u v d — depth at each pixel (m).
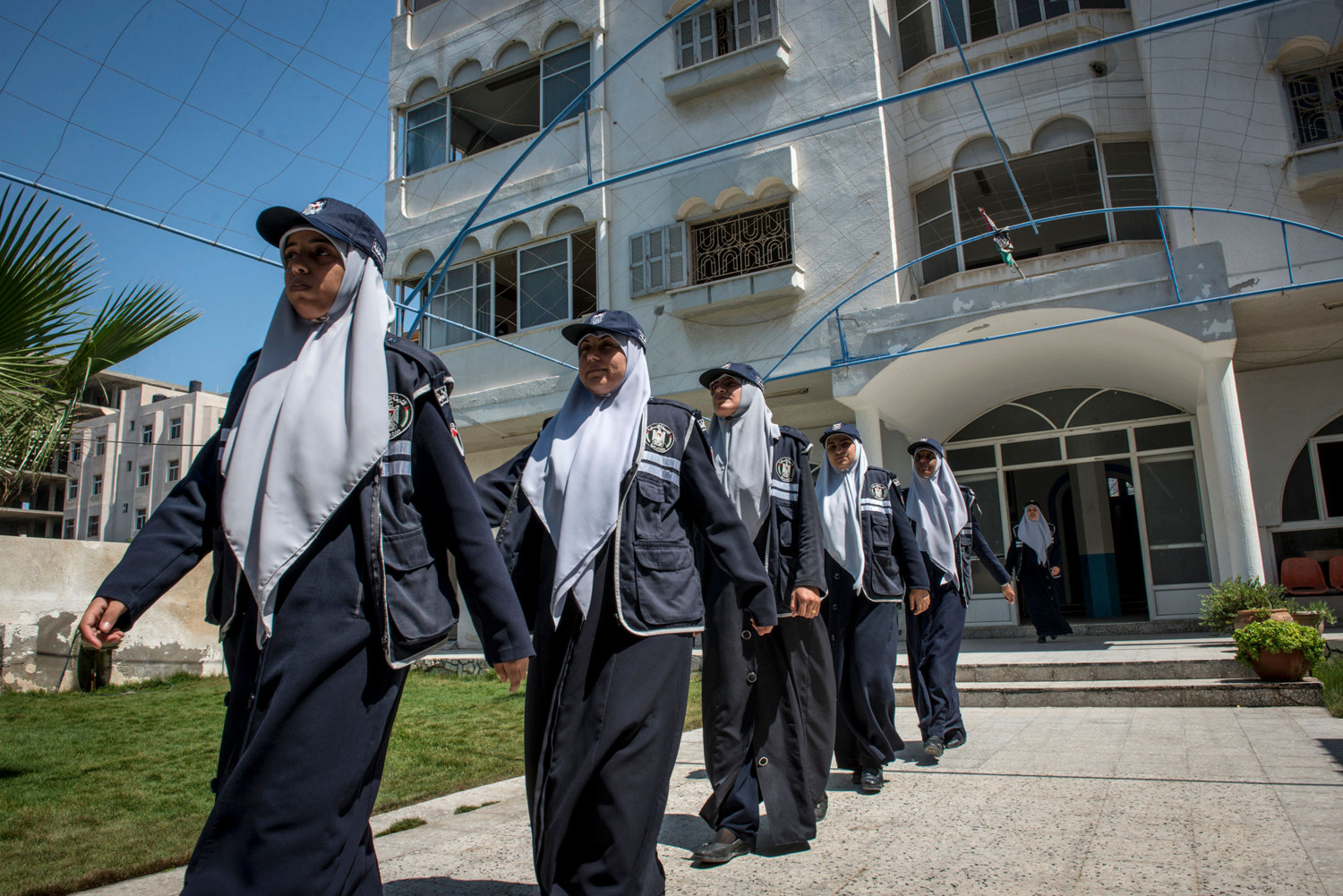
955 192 11.91
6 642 9.85
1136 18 10.88
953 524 5.58
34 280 5.30
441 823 3.86
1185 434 11.91
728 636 3.29
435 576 1.86
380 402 1.84
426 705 8.28
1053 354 11.11
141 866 3.24
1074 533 15.41
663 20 13.62
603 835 2.22
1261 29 10.26
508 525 2.60
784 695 3.35
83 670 10.22
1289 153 9.91
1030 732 5.80
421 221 15.22
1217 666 7.27
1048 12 11.70
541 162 14.37
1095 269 9.63
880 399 11.16
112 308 5.86
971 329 10.25
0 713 8.13
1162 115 10.55
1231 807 3.45
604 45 14.15
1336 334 10.52
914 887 2.68
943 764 4.83
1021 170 11.62
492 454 15.61
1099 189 11.20
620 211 13.52
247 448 1.84
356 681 1.70
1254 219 9.96
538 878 2.23
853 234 11.70
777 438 3.75
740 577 2.64
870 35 12.03
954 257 11.88
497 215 14.44
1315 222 9.74
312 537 1.74
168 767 5.44
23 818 4.14
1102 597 12.98
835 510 4.51
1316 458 11.12
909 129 12.45
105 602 1.67
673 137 13.24
